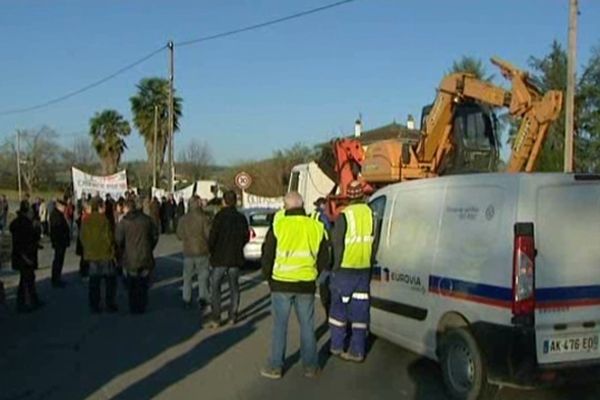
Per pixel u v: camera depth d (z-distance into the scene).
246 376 7.99
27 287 12.49
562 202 6.55
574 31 21.81
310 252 7.91
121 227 12.08
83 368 8.38
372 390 7.43
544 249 6.42
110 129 67.88
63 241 15.50
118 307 12.88
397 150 15.74
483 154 15.74
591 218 6.65
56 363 8.62
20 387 7.57
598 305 6.56
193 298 13.96
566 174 6.62
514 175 6.60
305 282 7.88
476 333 6.66
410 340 7.90
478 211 6.89
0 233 17.67
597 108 31.95
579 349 6.48
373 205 9.02
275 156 58.03
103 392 7.36
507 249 6.44
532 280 6.32
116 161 68.56
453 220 7.24
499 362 6.41
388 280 8.38
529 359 6.27
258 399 7.11
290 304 7.95
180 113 64.38
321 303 11.81
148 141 63.88
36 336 10.27
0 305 12.71
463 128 15.66
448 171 15.66
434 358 7.43
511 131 19.89
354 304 8.55
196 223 12.27
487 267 6.62
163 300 13.75
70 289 15.17
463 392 6.86
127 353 9.15
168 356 8.96
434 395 7.24
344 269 8.52
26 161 74.12
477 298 6.71
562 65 33.31
